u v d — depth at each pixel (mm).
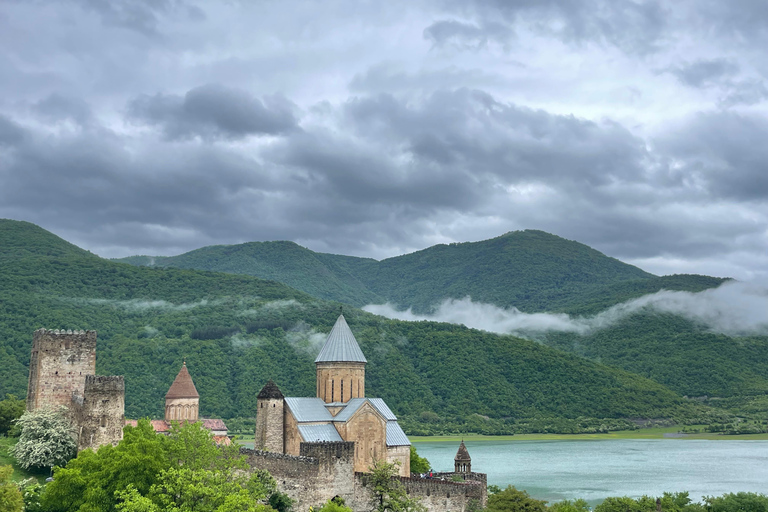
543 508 121812
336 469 104500
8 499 79125
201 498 81812
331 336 135250
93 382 116750
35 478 112500
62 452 117562
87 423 115812
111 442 116375
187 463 91750
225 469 91188
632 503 137000
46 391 130125
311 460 101812
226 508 76625
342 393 132000
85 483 86062
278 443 123500
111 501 83625
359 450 124375
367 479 108625
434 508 111938
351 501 106500
